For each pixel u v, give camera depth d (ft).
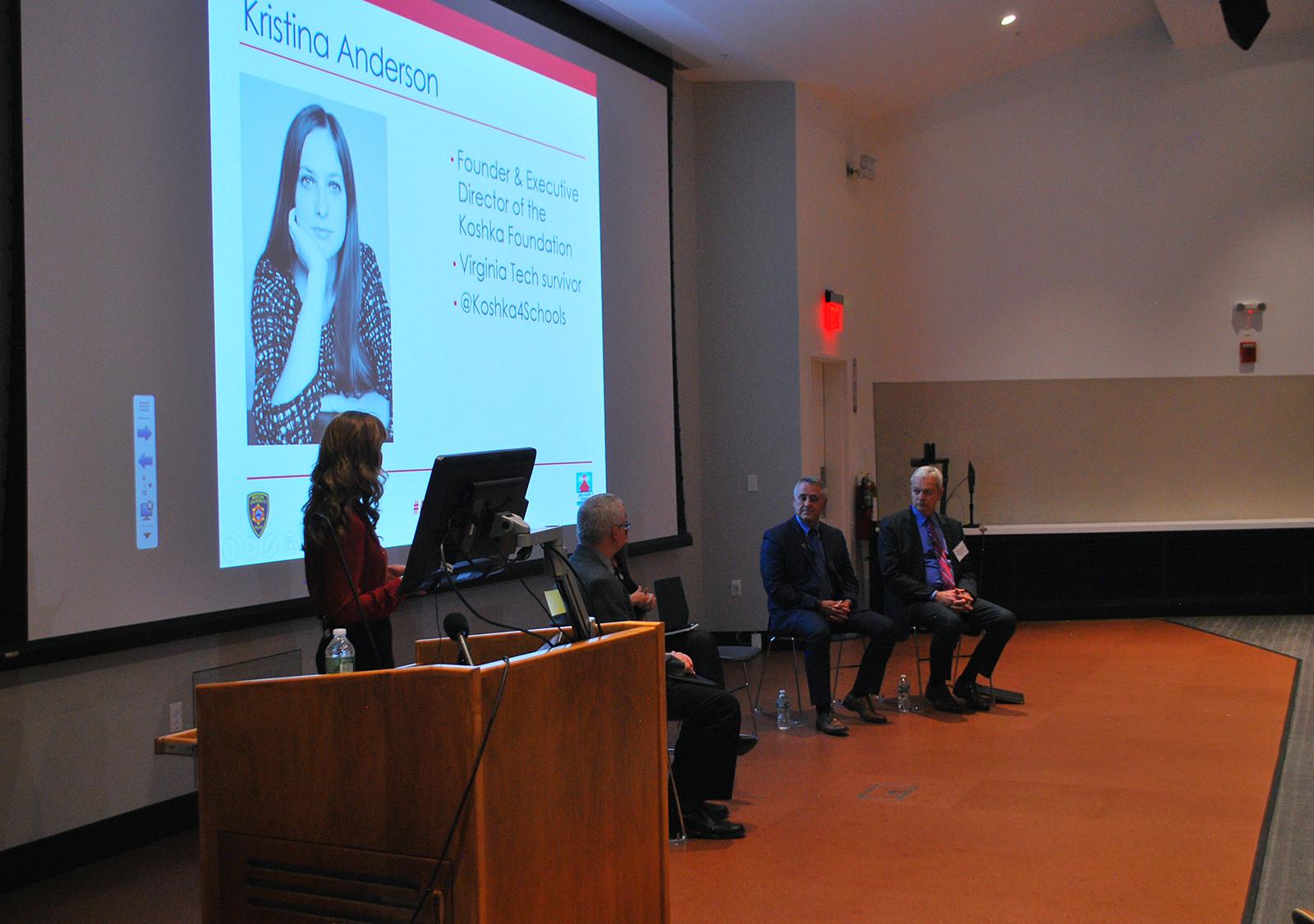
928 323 30.42
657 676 8.11
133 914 10.32
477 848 6.11
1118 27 29.14
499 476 8.97
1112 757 15.43
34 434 10.80
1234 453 29.78
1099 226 29.84
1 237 10.79
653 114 22.53
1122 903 10.24
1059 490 30.09
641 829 7.87
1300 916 7.09
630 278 21.44
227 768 6.98
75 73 11.24
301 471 13.76
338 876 6.58
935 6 23.71
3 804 10.79
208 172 12.64
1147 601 28.73
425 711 6.28
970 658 18.95
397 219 15.39
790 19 22.38
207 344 12.60
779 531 18.42
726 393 25.70
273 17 13.51
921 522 19.58
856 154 29.25
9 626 10.66
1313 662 22.18
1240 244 29.48
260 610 13.11
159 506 12.01
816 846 12.02
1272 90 29.25
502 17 17.75
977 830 12.43
